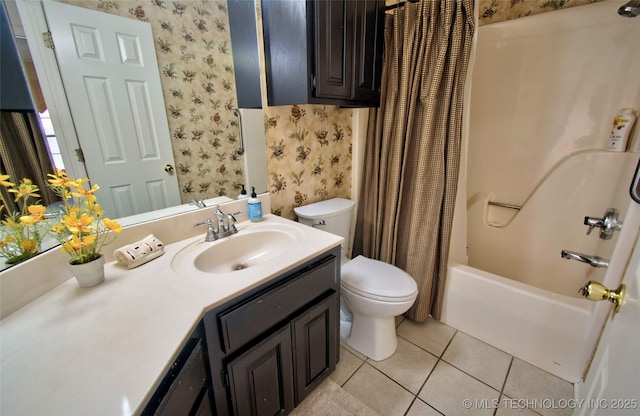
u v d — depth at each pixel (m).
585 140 1.64
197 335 0.77
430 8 1.38
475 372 1.40
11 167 0.75
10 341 0.63
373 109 1.79
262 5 1.27
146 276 0.90
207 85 1.20
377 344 1.48
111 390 0.51
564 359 1.32
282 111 1.49
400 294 1.32
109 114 0.96
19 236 0.76
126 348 0.60
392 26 1.56
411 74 1.51
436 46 1.41
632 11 1.28
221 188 1.32
